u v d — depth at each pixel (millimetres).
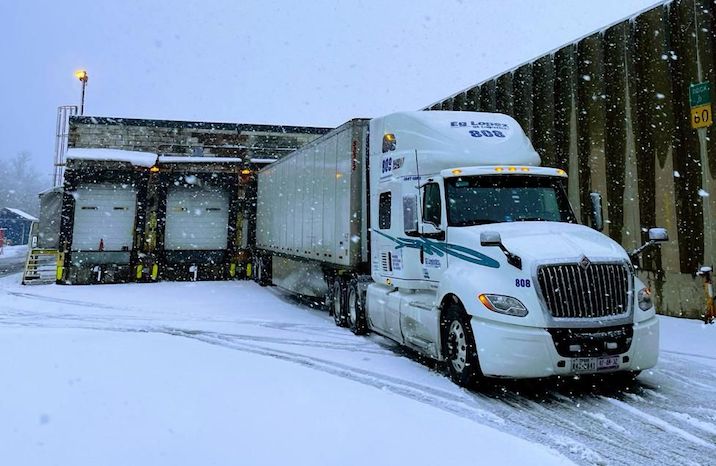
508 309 5277
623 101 11430
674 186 10305
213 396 4934
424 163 7230
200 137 23453
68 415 4289
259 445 3713
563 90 13070
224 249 22625
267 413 4461
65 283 20156
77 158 20484
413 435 4055
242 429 4035
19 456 3432
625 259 5434
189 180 22438
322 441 3834
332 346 8406
